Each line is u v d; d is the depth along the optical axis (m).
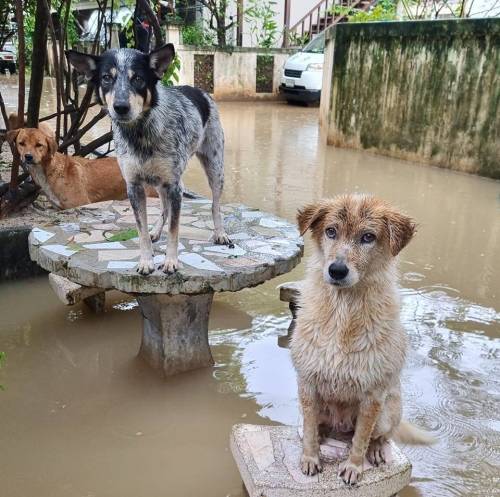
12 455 1.35
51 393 1.59
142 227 1.50
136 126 1.45
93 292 1.91
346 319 1.08
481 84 3.79
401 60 4.32
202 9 8.10
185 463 1.34
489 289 2.22
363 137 4.79
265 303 2.12
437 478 1.28
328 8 8.63
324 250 1.08
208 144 1.76
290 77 7.43
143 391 1.61
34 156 2.33
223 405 1.55
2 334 1.87
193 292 1.50
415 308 2.06
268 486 1.10
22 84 2.45
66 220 1.95
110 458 1.35
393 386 1.14
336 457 1.18
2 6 3.14
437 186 3.66
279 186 3.54
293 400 1.57
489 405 1.54
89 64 1.50
